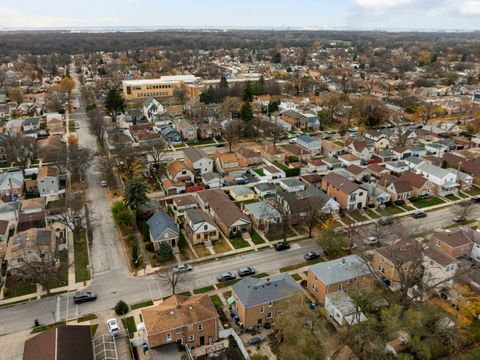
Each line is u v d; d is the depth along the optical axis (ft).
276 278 163.32
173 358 135.74
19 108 471.62
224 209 228.02
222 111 445.37
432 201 265.54
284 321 131.54
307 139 349.41
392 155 335.47
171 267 177.37
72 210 222.69
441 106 489.26
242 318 152.76
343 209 248.73
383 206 253.03
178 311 142.61
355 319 148.36
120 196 262.88
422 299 163.43
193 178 280.51
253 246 208.85
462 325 149.89
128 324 153.99
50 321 155.63
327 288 162.30
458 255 197.57
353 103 471.21
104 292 172.45
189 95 558.97
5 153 317.63
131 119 435.53
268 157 326.24
